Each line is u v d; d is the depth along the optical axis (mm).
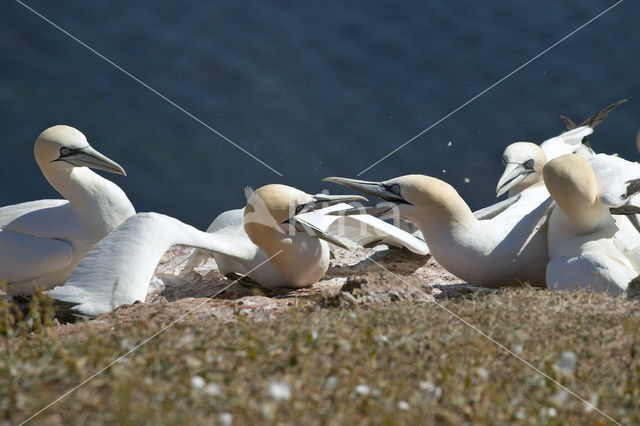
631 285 11414
